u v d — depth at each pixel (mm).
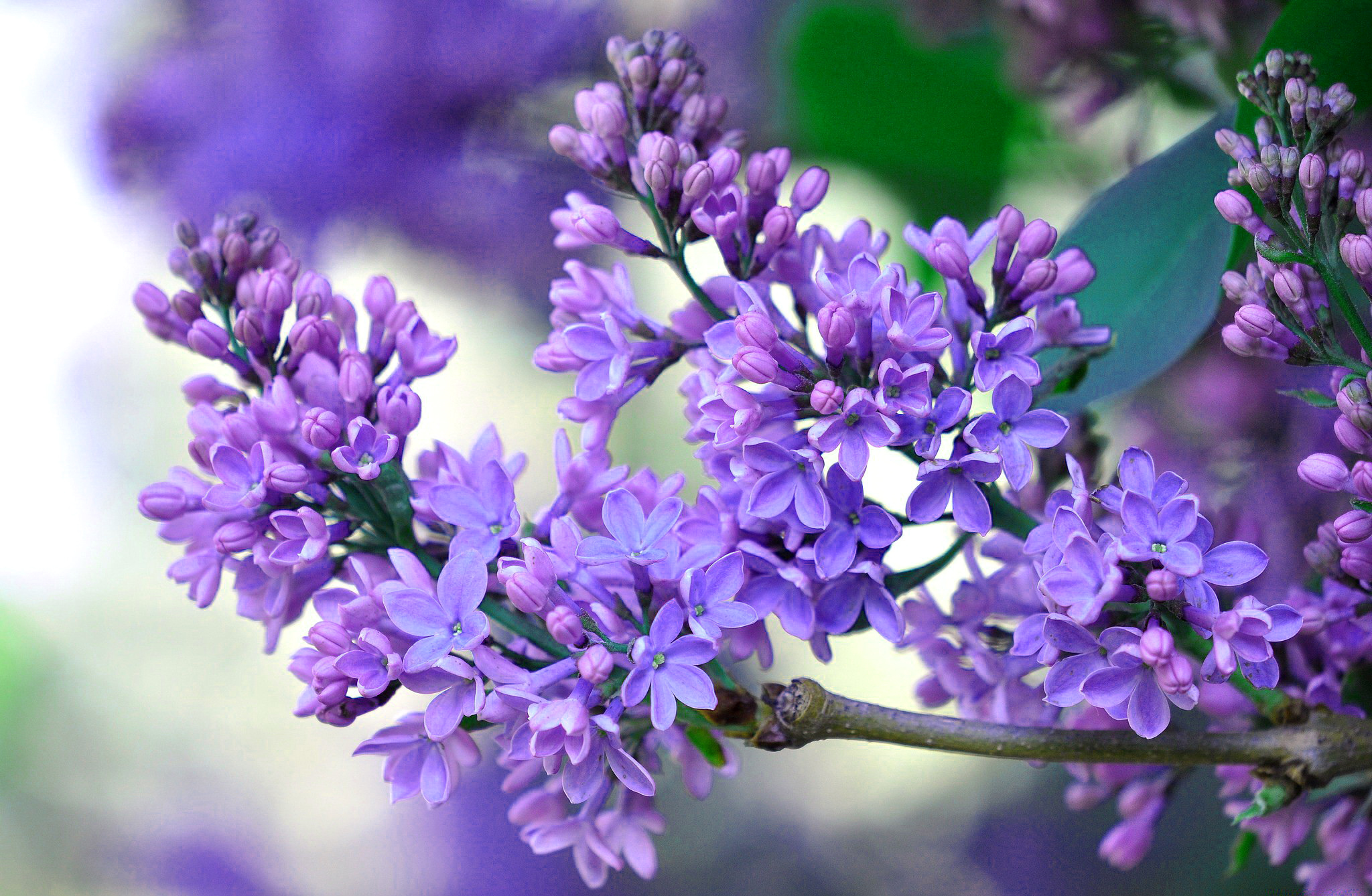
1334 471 903
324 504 930
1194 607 894
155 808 2201
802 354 917
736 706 914
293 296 949
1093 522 908
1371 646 932
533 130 1377
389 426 923
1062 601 892
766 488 906
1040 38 1111
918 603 946
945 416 905
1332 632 934
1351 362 912
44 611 2252
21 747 2191
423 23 1327
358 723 2236
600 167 947
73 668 2254
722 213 931
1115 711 899
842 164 1279
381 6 1319
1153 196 998
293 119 1323
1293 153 913
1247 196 961
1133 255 994
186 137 1350
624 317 941
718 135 956
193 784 2223
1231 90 1054
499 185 1377
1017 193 1248
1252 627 890
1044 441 907
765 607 916
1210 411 1062
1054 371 949
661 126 951
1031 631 906
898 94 1213
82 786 2215
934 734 913
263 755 2234
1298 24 958
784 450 905
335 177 1330
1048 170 1232
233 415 923
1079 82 1113
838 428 904
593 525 937
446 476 926
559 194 1390
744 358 903
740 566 906
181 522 936
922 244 929
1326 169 916
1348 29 958
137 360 2150
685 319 942
